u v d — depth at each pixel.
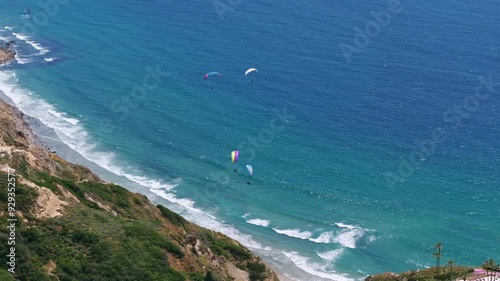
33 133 113.56
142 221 70.19
